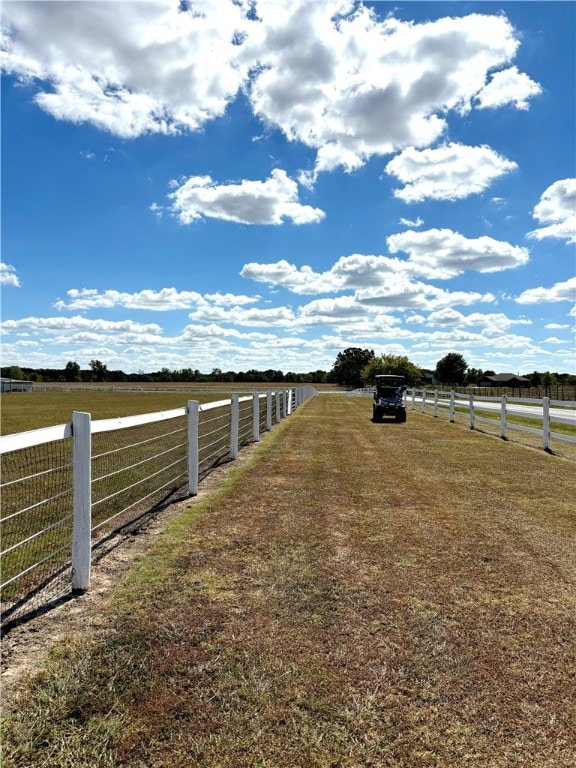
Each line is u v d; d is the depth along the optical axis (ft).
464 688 8.56
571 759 7.04
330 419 62.59
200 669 8.94
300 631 10.34
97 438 39.73
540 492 22.75
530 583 12.92
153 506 20.12
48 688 8.32
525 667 9.21
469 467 28.78
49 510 19.42
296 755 7.06
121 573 13.28
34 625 10.43
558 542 16.05
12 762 6.83
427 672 9.00
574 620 11.00
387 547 15.46
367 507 20.04
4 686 8.35
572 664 9.32
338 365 418.31
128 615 10.90
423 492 22.63
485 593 12.30
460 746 7.25
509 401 43.60
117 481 24.48
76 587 12.08
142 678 8.65
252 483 24.29
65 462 27.76
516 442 40.32
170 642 9.82
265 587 12.48
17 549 15.16
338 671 8.98
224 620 10.74
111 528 17.24
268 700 8.16
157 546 15.35
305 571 13.52
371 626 10.61
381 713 7.91
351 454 33.45
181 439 39.91
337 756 7.05
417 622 10.81
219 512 19.21
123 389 234.38
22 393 194.80
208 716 7.78
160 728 7.52
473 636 10.27
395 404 58.85
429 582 12.91
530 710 8.03
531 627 10.66
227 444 38.06
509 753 7.14
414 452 34.53
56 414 79.36
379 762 6.95
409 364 284.20
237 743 7.25
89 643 9.71
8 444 9.43
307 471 27.32
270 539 16.10
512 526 17.66
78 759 6.91
